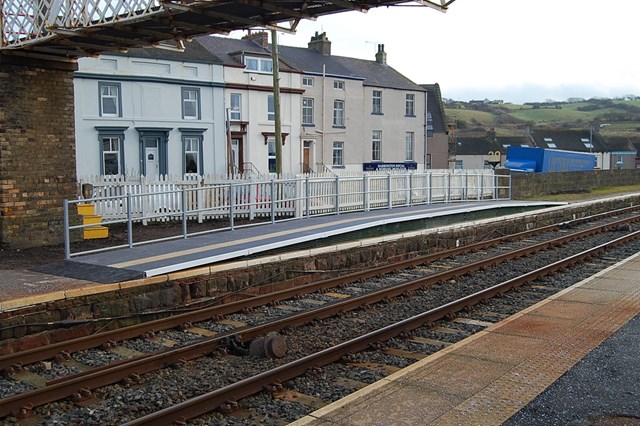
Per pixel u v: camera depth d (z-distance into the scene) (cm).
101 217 1566
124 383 674
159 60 2975
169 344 841
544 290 1139
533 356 687
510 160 4450
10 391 662
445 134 5428
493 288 1073
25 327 816
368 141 4278
